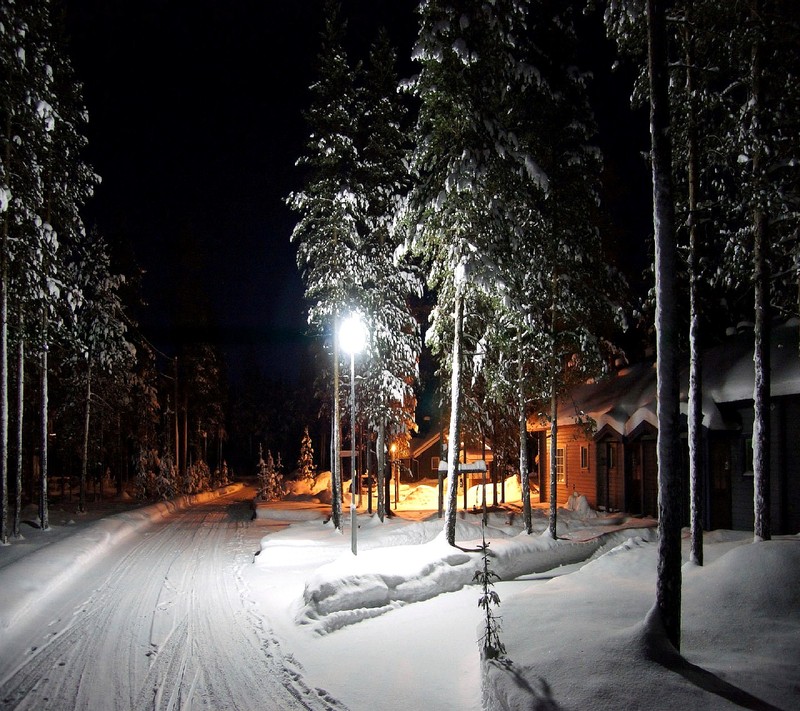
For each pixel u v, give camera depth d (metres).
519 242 15.80
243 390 82.38
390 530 21.00
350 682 7.82
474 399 24.55
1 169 15.99
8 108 16.06
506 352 18.17
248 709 7.09
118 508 30.89
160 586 13.53
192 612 11.30
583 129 16.98
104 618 10.93
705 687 6.31
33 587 12.31
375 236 23.66
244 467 93.56
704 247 13.76
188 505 38.69
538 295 17.64
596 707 5.87
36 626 10.47
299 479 50.28
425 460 50.78
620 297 18.91
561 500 30.14
